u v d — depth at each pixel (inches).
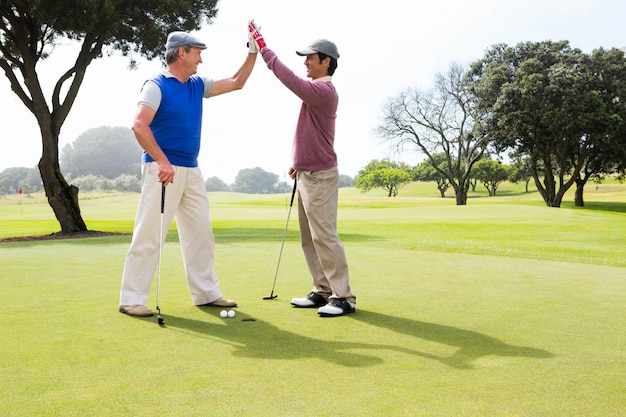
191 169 154.0
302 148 150.7
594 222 746.2
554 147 1576.0
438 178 3745.1
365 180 4065.0
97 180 5816.9
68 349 105.6
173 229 588.1
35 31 567.2
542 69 1571.1
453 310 145.0
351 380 86.8
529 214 895.1
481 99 1648.6
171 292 174.2
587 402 77.4
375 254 269.6
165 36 594.9
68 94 592.4
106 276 199.5
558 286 182.1
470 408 74.7
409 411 73.5
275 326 127.4
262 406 75.4
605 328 124.3
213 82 161.6
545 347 108.0
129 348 106.7
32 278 194.7
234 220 858.8
